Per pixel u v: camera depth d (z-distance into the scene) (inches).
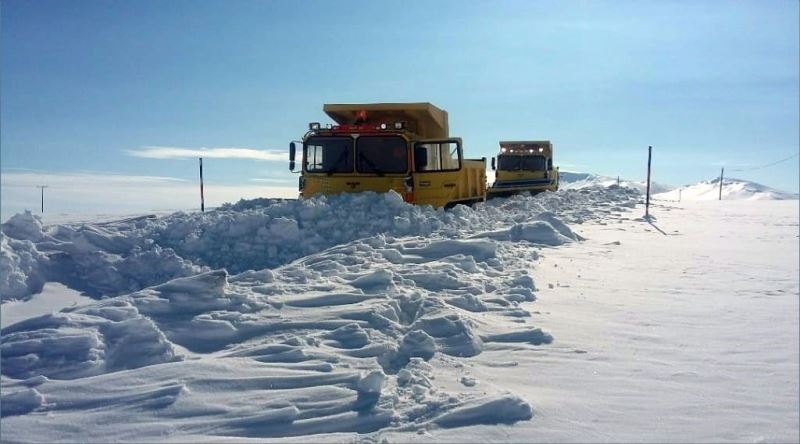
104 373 198.5
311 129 574.6
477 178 687.1
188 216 519.5
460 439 157.2
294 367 198.4
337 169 563.5
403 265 355.6
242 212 489.1
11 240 363.3
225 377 189.0
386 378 195.6
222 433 160.6
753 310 296.2
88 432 159.9
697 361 219.1
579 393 188.2
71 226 454.3
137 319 221.8
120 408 171.8
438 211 536.1
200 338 225.6
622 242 539.2
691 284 361.4
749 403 182.7
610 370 208.7
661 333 253.8
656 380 200.4
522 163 1157.7
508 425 164.9
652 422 168.9
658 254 477.7
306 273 317.1
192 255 429.1
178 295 255.3
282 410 169.8
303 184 575.2
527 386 193.3
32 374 194.4
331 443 154.7
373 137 558.3
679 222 754.8
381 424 166.2
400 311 262.2
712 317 281.4
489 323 255.8
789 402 183.5
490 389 187.8
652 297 321.4
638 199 1075.9
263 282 295.0
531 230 499.8
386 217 481.4
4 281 327.9
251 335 229.5
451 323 239.8
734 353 228.8
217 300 254.5
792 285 362.0
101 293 363.9
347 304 264.2
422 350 217.9
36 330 216.8
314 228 466.6
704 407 179.2
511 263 387.9
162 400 174.7
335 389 182.9
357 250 382.6
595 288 338.6
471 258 363.9
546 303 299.0
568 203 895.7
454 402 175.2
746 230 682.8
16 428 160.9
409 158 553.9
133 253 412.2
